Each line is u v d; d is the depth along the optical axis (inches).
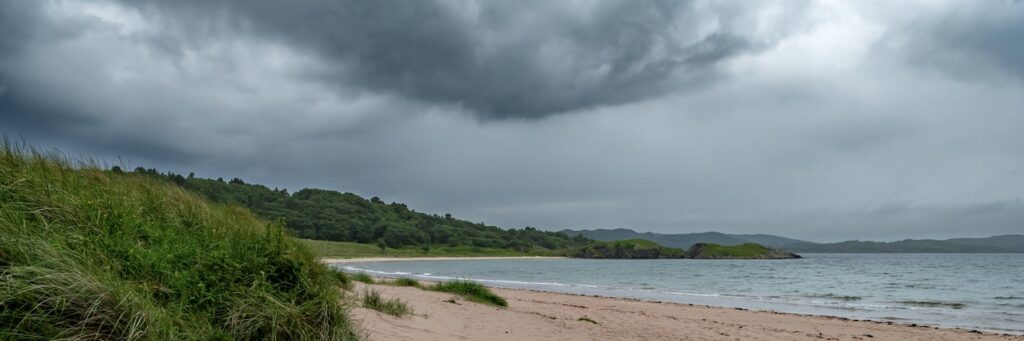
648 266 3833.7
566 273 2647.6
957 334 584.4
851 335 558.3
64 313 143.9
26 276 144.7
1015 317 820.0
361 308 319.6
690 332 499.2
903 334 575.8
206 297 183.6
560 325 450.3
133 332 146.9
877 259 5846.5
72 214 199.5
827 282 1822.1
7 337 131.2
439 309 441.7
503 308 571.5
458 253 7347.4
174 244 204.2
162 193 255.1
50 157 241.0
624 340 405.4
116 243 190.1
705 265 3996.1
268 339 184.7
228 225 244.7
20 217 181.5
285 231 245.3
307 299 210.4
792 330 574.6
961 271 2642.7
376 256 5595.5
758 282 1840.6
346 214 7268.7
